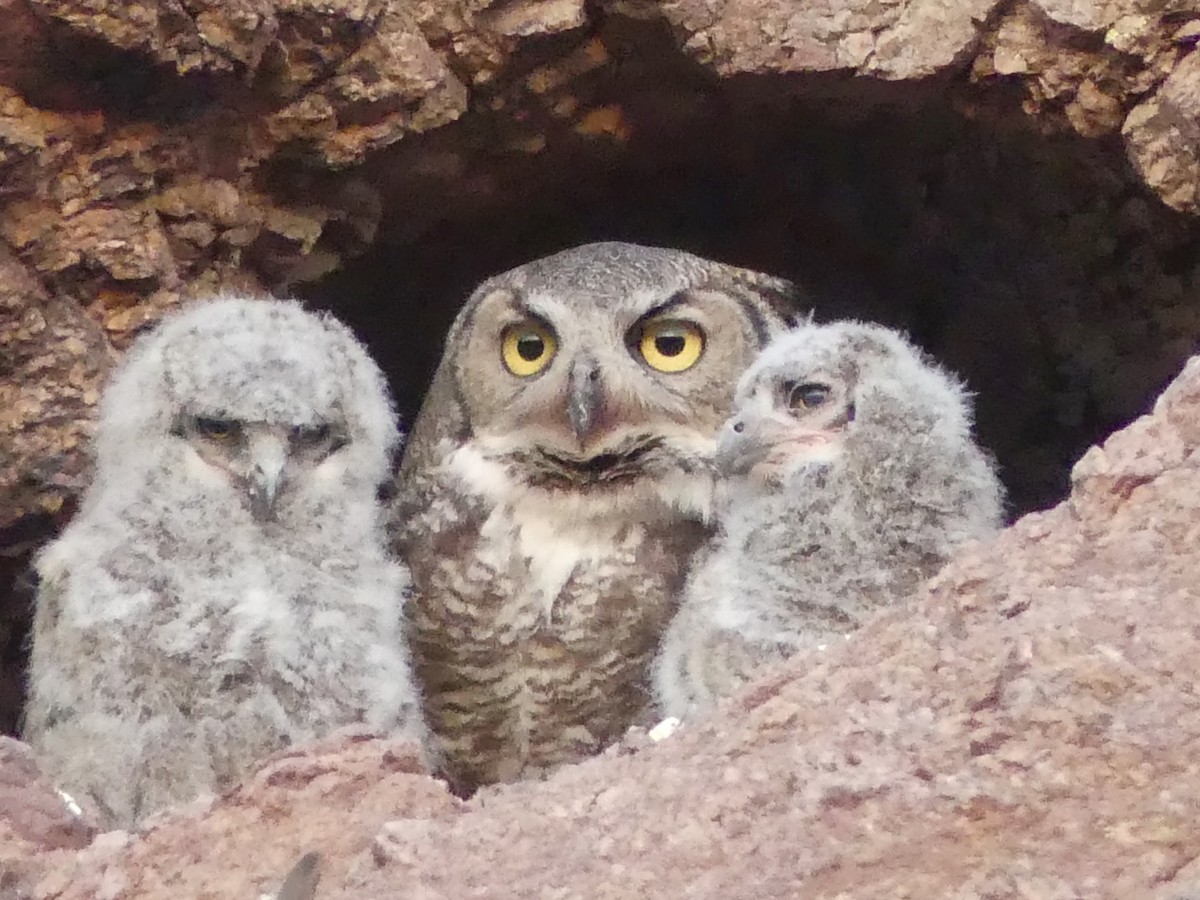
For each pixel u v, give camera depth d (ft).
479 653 25.43
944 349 34.04
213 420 20.94
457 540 25.93
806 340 22.44
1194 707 14.44
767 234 33.83
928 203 31.89
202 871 16.01
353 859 15.96
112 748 19.70
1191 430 16.74
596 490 25.70
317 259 28.04
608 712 25.27
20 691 26.86
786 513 20.99
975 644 15.79
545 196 31.37
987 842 14.07
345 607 20.99
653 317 25.93
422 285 33.24
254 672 20.04
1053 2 24.84
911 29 26.00
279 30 24.86
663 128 29.43
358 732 17.44
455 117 26.91
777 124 29.50
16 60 23.34
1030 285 32.12
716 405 25.90
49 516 24.72
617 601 25.16
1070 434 33.50
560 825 15.46
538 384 25.75
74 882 15.88
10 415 24.14
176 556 20.59
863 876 14.06
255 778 16.75
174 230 25.57
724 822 14.94
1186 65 24.32
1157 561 15.92
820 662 16.62
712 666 20.72
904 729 15.24
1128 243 30.01
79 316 24.79
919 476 20.93
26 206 24.18
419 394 34.91
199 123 25.11
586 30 26.91
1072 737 14.51
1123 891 13.53
